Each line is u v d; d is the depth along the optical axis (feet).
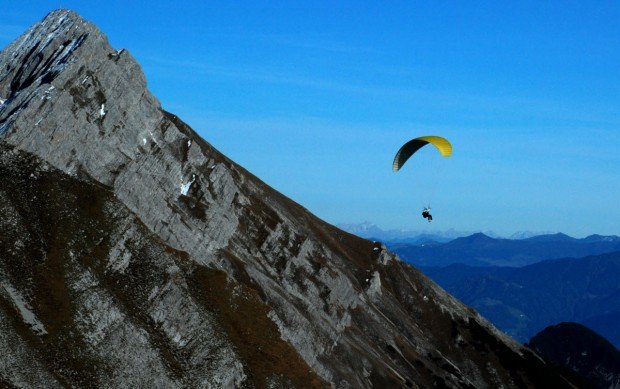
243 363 403.95
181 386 361.51
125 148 463.83
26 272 341.62
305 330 504.84
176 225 458.91
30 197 376.07
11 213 361.92
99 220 391.86
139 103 499.51
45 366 309.63
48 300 336.90
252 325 438.81
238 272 492.95
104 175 431.43
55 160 407.64
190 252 460.14
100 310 350.84
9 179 377.50
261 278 511.81
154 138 506.48
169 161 498.28
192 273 435.12
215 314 420.77
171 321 386.11
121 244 392.06
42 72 459.32
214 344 395.55
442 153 413.59
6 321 312.91
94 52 471.21
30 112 404.77
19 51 490.08
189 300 401.29
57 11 509.35
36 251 354.13
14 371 297.33
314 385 431.84
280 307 496.64
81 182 408.46
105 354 338.95
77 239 373.81
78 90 449.06
